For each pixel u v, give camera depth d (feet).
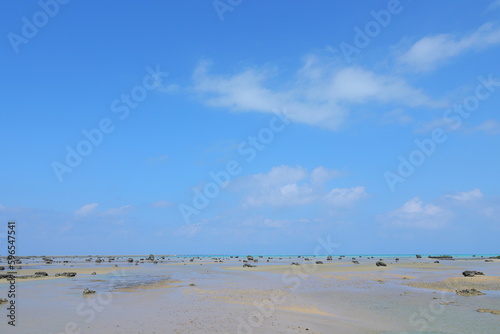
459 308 78.43
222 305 82.28
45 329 59.16
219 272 197.77
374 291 107.65
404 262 313.12
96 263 348.59
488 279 130.62
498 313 72.54
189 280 147.54
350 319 67.46
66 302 87.45
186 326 60.75
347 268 213.87
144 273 191.52
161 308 78.13
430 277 150.00
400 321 65.87
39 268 248.73
